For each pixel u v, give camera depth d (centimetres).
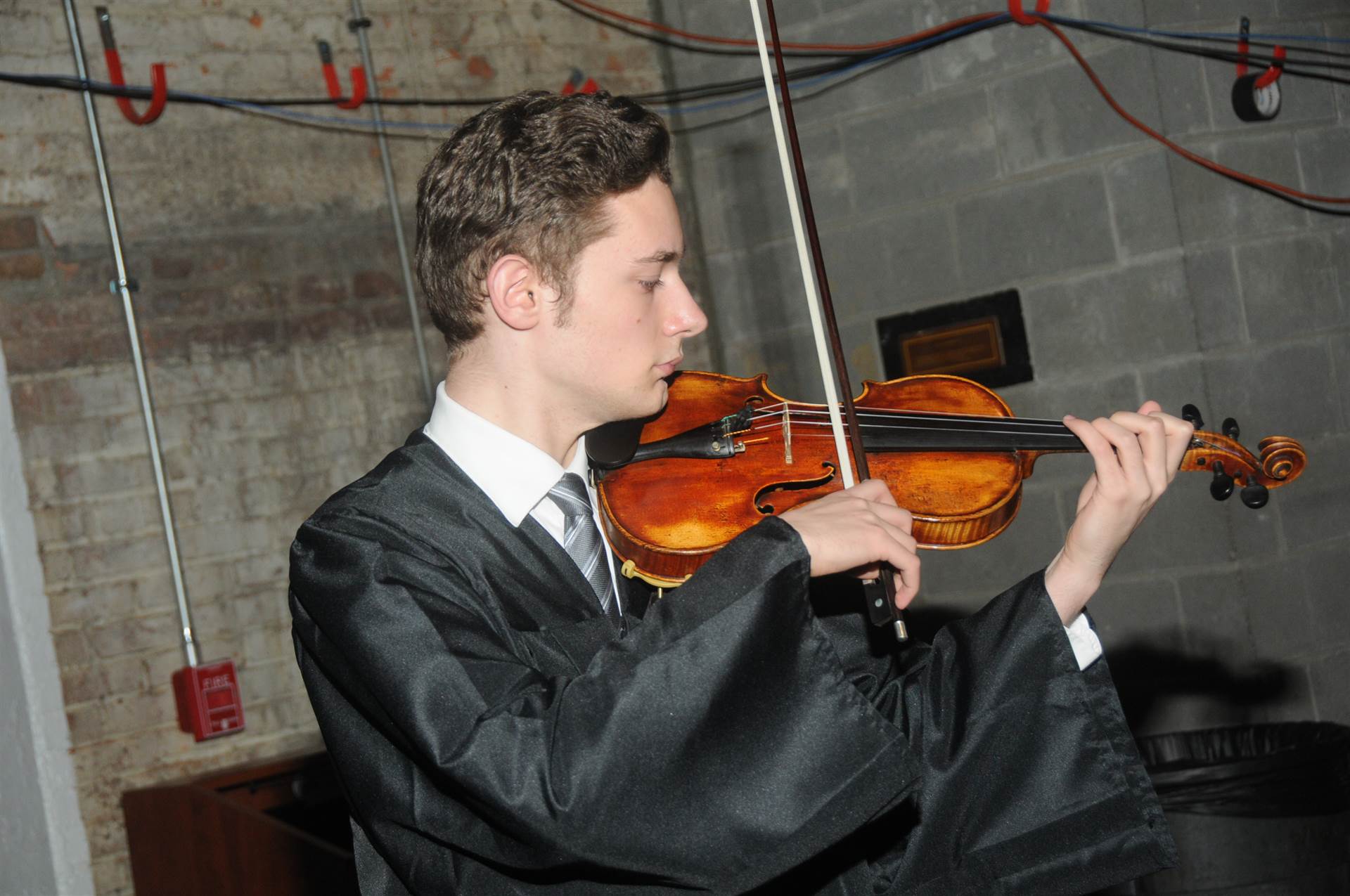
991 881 106
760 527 96
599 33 376
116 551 289
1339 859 252
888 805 91
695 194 383
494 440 112
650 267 108
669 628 92
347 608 100
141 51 302
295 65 322
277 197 316
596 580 115
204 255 305
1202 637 315
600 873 93
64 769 280
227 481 303
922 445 139
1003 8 330
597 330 108
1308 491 318
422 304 334
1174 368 317
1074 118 323
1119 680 321
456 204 108
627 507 128
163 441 296
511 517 110
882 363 354
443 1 350
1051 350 330
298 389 315
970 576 340
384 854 105
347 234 326
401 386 329
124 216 296
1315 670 315
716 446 137
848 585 129
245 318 309
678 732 88
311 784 284
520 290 107
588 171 105
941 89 339
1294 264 322
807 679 92
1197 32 316
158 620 293
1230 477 131
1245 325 317
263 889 263
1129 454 106
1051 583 111
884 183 350
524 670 95
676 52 381
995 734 106
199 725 288
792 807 89
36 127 287
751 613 92
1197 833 254
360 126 331
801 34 358
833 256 359
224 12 314
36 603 280
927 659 115
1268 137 323
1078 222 324
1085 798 106
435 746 91
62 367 286
